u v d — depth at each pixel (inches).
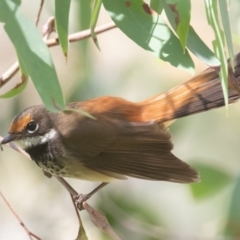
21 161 454.6
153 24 233.5
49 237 443.5
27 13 405.4
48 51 196.5
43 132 307.7
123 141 302.8
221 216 333.7
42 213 453.7
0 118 409.4
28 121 307.4
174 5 215.2
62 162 309.0
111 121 306.3
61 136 305.1
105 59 433.4
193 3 439.8
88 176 315.3
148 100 312.0
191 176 283.6
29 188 458.6
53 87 193.6
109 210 373.1
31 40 198.2
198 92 297.7
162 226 387.9
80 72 385.1
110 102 315.6
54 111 191.6
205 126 435.8
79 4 310.5
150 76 410.3
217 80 295.6
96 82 392.5
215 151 448.5
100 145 303.4
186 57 227.9
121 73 414.0
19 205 455.5
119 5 236.1
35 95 434.3
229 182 326.6
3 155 452.8
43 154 311.1
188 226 430.0
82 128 303.9
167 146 299.3
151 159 296.5
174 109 301.9
